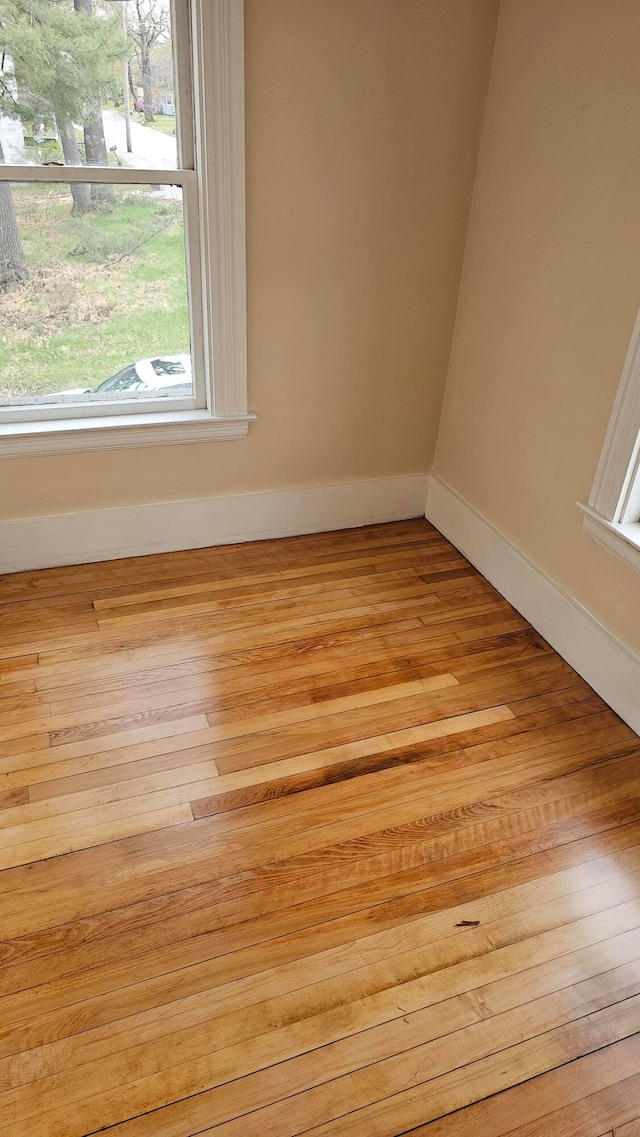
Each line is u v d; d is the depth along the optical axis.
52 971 1.40
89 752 1.87
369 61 2.12
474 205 2.43
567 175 1.96
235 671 2.18
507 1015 1.36
